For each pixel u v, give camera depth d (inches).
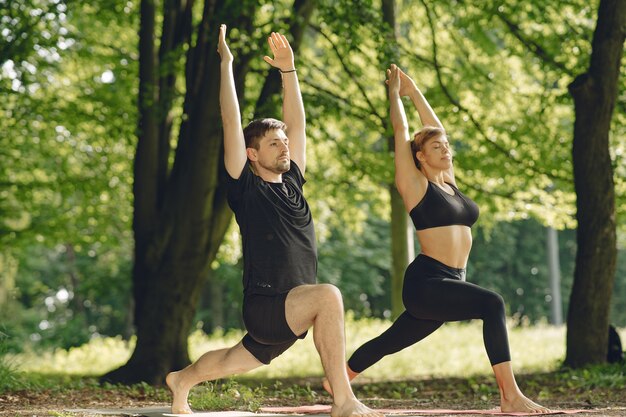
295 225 229.0
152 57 633.6
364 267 1552.7
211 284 1561.3
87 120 746.2
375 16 623.5
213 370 252.4
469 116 698.2
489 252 1776.6
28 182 831.7
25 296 1824.6
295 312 222.1
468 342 963.3
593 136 547.5
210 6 606.5
